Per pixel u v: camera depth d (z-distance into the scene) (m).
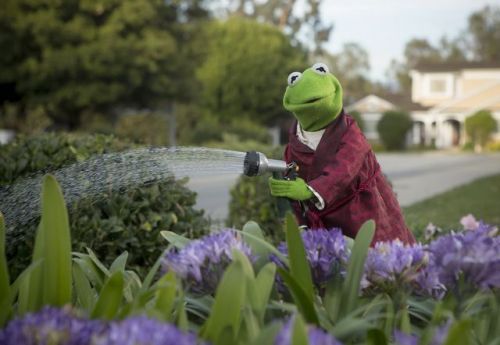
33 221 3.42
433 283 2.10
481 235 2.07
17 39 26.95
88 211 3.99
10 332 1.55
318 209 3.21
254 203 6.65
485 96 53.91
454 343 1.55
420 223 5.93
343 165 3.18
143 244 4.12
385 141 49.22
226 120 39.47
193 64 31.05
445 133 56.34
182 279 2.12
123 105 30.53
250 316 1.81
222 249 2.14
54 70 26.61
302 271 2.07
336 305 2.12
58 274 2.03
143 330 1.46
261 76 38.72
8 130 24.38
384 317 2.05
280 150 6.53
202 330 1.84
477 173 24.38
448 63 56.72
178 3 29.27
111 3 27.11
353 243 2.31
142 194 4.18
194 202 4.52
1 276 2.04
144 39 27.77
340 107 3.30
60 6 27.20
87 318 1.78
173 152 3.16
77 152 4.54
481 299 2.04
